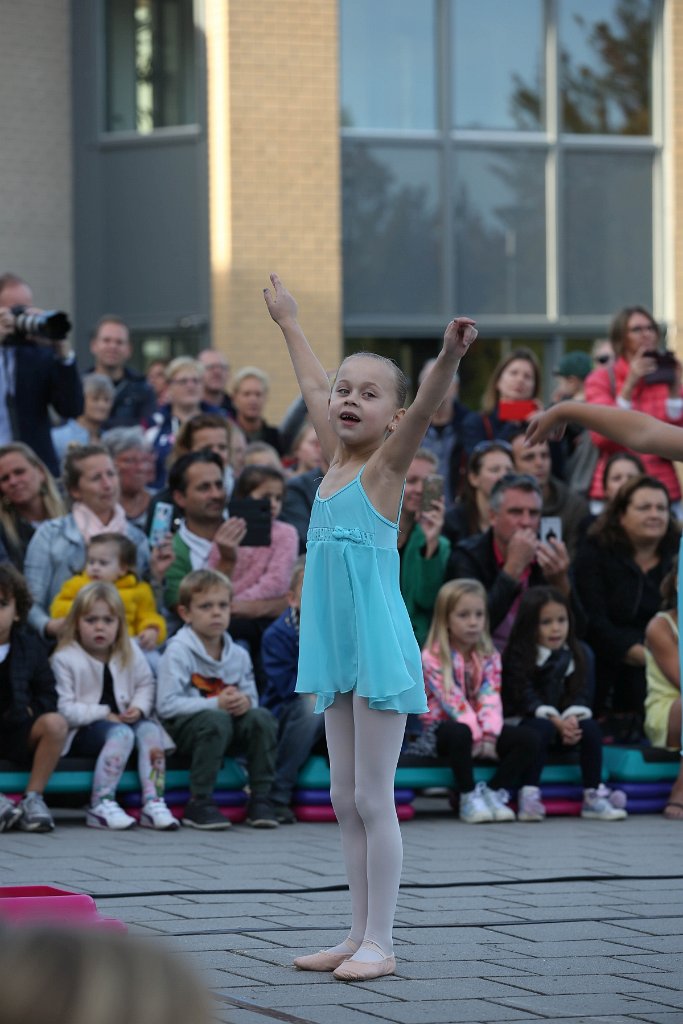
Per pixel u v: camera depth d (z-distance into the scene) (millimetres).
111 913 12141
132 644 18297
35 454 21484
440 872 14578
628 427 10039
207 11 38094
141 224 39562
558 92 39969
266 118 37719
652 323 25359
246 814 18016
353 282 38938
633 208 40438
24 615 17578
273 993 9570
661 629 19969
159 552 20203
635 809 19484
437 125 39438
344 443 10750
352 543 10406
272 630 19234
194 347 38875
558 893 13523
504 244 39750
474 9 39531
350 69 38844
